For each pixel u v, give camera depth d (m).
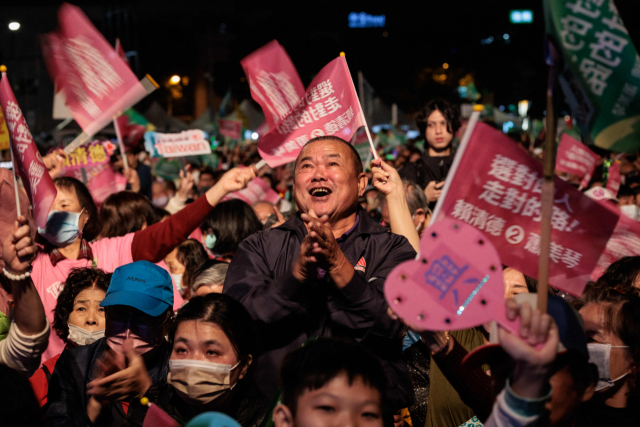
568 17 1.98
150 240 3.86
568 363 1.86
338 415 1.85
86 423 2.59
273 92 4.11
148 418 2.19
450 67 47.81
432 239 1.73
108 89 4.68
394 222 3.33
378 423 1.88
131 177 7.81
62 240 3.09
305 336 2.56
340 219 2.87
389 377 2.56
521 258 1.98
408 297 1.71
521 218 1.96
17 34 32.81
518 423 1.67
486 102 44.41
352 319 2.44
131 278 2.86
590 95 2.04
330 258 2.31
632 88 2.01
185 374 2.33
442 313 1.70
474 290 1.70
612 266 3.22
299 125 3.79
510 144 1.91
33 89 28.84
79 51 4.68
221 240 4.61
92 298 3.21
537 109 29.56
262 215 6.46
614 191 7.61
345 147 2.91
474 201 1.95
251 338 2.48
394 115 27.08
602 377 2.51
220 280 3.78
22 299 2.32
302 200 2.85
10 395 1.72
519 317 1.67
